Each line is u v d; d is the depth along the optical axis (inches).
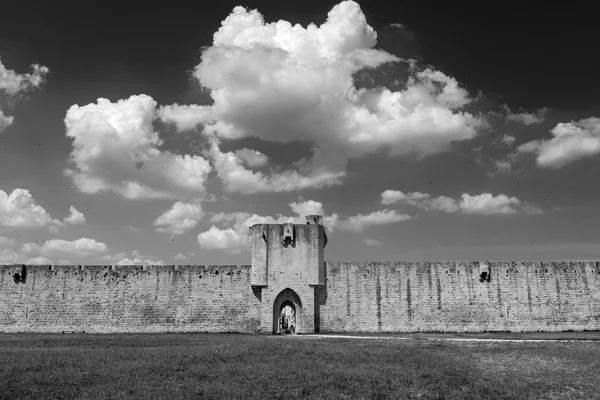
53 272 2410.2
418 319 2359.7
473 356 1429.6
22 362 1205.7
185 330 2354.8
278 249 2375.7
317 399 935.0
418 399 958.4
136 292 2393.0
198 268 2415.1
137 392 943.7
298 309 2336.4
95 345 1641.2
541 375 1190.3
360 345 1643.7
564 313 2368.4
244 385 1014.4
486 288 2388.0
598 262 2420.0
